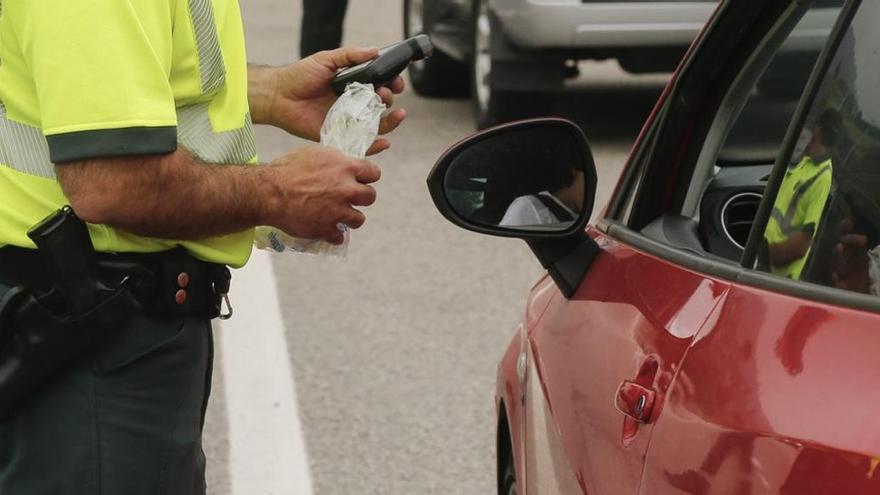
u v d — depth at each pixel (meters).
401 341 6.96
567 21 10.23
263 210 2.88
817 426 2.03
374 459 5.68
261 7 19.11
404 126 12.05
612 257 3.05
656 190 3.13
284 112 3.43
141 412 2.89
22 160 2.79
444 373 6.55
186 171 2.75
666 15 10.20
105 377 2.86
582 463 2.74
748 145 3.21
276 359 6.71
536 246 3.12
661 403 2.41
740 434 2.14
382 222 9.09
